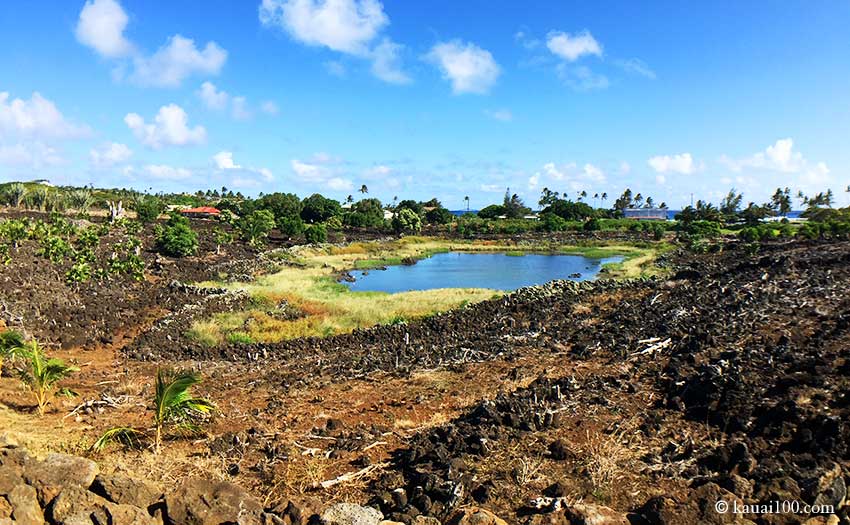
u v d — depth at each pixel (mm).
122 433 9438
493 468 7742
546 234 83250
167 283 29094
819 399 8898
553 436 8820
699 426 9047
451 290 30672
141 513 5609
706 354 12383
